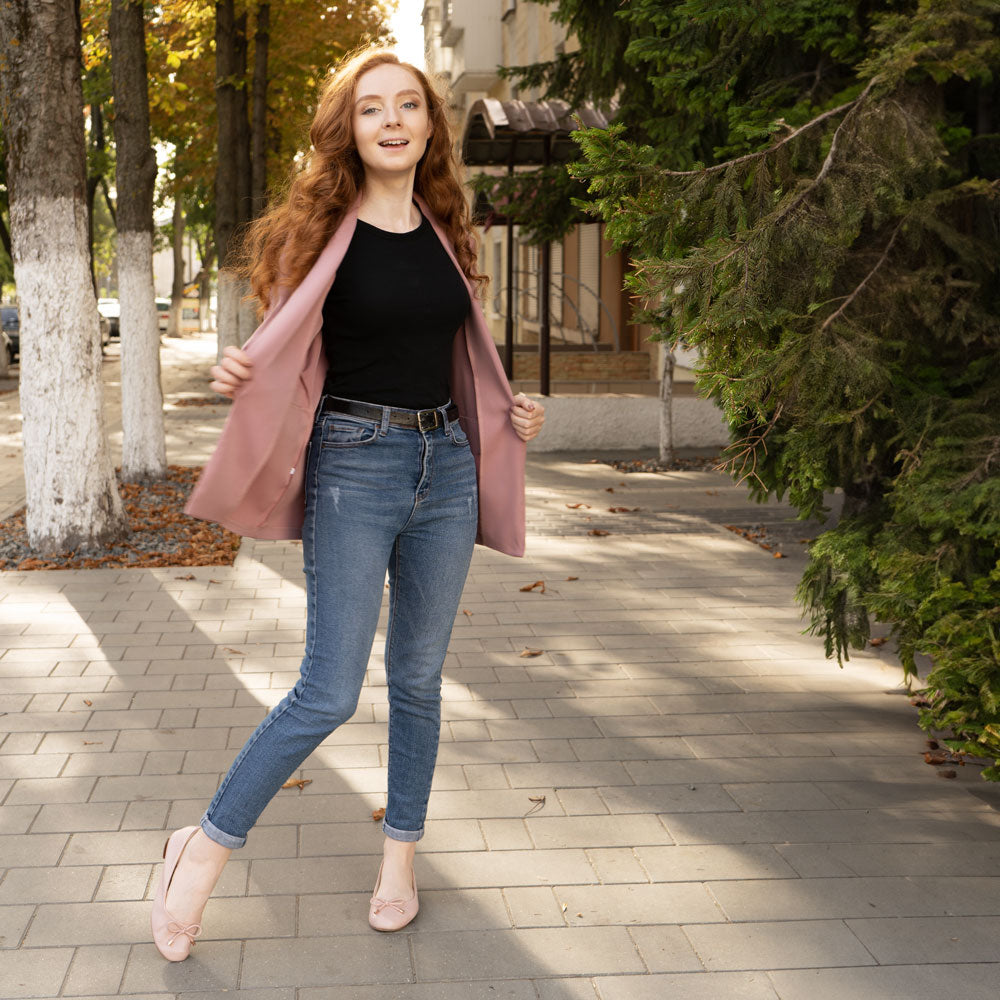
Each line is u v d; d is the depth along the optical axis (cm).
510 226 1238
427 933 314
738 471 473
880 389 404
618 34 771
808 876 349
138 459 1118
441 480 295
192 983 289
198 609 663
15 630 615
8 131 766
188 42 1703
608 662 563
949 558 398
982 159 477
